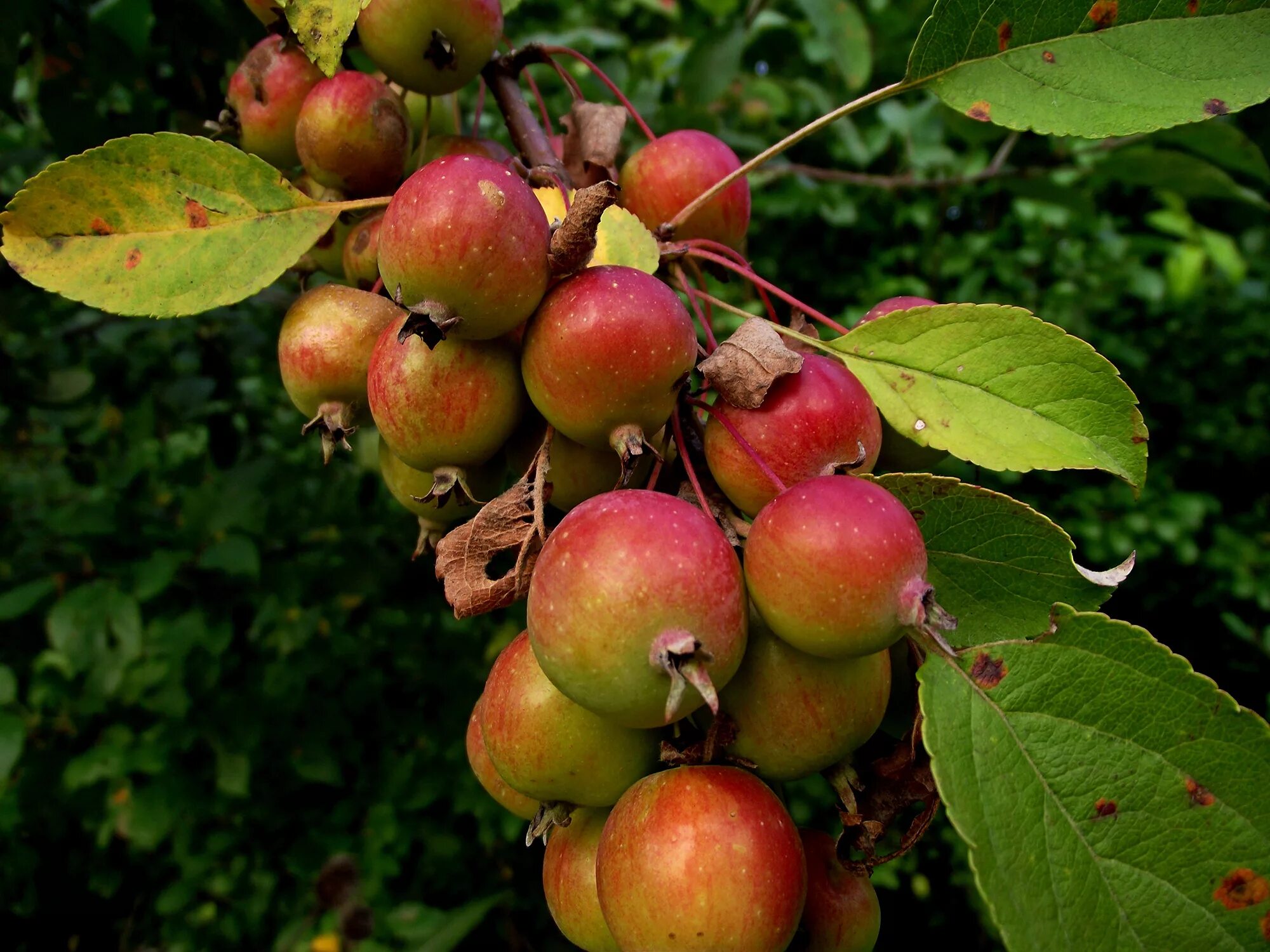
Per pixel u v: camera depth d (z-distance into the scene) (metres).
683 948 0.13
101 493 0.49
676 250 0.19
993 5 0.16
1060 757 0.13
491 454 0.17
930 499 0.15
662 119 0.38
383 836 0.51
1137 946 0.12
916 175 0.54
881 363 0.17
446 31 0.19
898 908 0.58
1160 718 0.13
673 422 0.16
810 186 0.54
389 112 0.19
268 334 0.40
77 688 0.46
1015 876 0.12
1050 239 0.63
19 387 0.36
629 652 0.12
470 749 0.18
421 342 0.15
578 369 0.14
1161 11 0.16
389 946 0.49
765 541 0.13
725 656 0.13
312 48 0.17
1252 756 0.12
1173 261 0.64
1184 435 0.71
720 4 0.47
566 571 0.13
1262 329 0.72
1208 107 0.15
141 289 0.17
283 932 0.50
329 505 0.45
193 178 0.17
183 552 0.38
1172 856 0.12
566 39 0.41
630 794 0.14
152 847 0.47
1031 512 0.14
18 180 0.42
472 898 0.53
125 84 0.30
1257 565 0.66
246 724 0.47
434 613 0.48
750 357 0.15
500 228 0.14
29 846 0.51
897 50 0.51
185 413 0.40
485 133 0.43
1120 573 0.14
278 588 0.43
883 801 0.15
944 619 0.13
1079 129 0.16
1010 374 0.16
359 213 0.20
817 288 0.61
